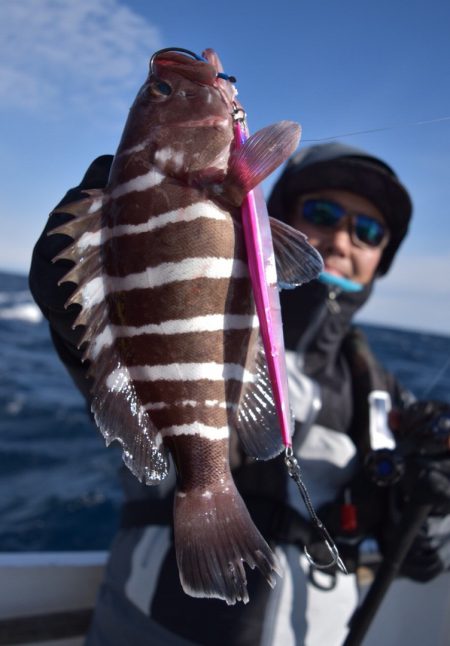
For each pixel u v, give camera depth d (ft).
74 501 6.50
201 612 1.87
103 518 6.11
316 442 2.17
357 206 2.44
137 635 1.93
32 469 7.56
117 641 1.98
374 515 2.16
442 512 2.01
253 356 1.14
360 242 2.45
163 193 1.04
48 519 6.02
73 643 2.49
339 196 2.44
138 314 1.06
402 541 1.94
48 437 9.04
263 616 1.87
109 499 6.59
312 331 2.33
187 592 1.05
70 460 7.99
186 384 1.07
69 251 1.05
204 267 1.04
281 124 1.02
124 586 2.01
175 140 1.05
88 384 1.53
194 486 1.08
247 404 1.15
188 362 1.06
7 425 9.59
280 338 1.02
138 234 1.05
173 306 1.05
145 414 1.08
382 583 1.93
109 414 1.07
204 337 1.06
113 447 8.63
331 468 2.15
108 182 1.10
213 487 1.08
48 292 1.34
